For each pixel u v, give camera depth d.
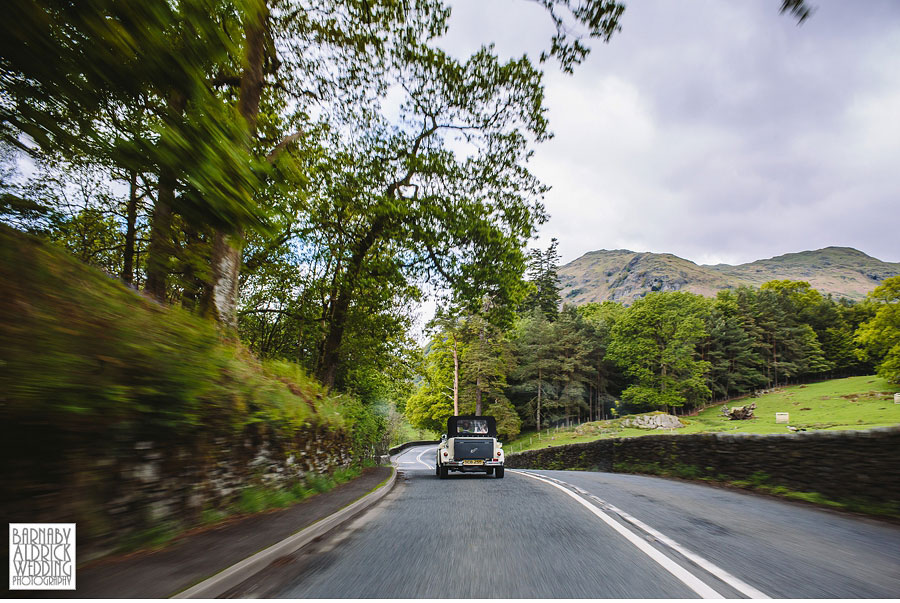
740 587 3.59
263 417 7.54
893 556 4.54
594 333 76.75
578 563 4.34
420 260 18.30
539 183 17.39
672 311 67.31
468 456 15.23
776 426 50.25
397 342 22.55
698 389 69.56
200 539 5.00
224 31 4.39
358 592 3.56
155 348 5.30
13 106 3.58
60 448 3.84
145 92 4.01
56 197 5.56
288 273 19.33
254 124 9.44
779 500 8.59
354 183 16.05
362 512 7.59
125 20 3.45
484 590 3.58
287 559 4.57
